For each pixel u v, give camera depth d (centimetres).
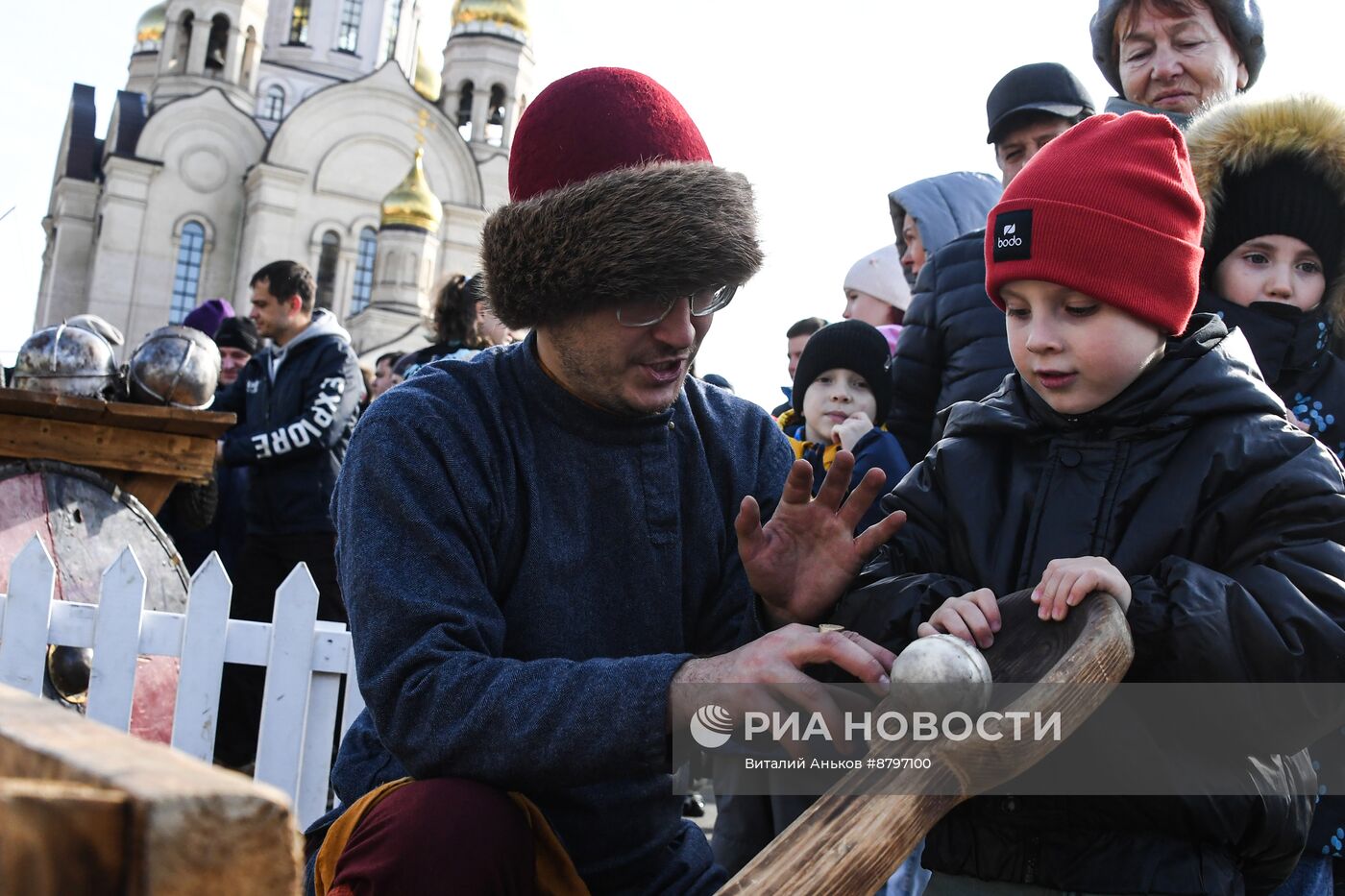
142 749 67
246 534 555
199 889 60
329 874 176
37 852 58
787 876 127
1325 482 172
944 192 439
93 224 5056
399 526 177
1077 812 179
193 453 434
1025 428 196
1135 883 174
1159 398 185
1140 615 167
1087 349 183
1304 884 223
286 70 5228
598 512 190
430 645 168
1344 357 271
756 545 183
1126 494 184
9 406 405
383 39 5384
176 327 462
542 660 168
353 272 4750
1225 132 252
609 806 186
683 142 188
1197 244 189
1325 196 249
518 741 161
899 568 204
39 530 392
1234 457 178
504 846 162
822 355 368
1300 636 162
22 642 352
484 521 183
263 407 560
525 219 182
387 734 171
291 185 4709
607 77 189
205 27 4984
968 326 340
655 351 183
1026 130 386
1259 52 343
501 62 5122
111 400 455
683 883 193
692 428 203
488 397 190
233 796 61
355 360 565
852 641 166
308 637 363
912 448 359
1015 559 192
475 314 531
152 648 360
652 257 174
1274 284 250
